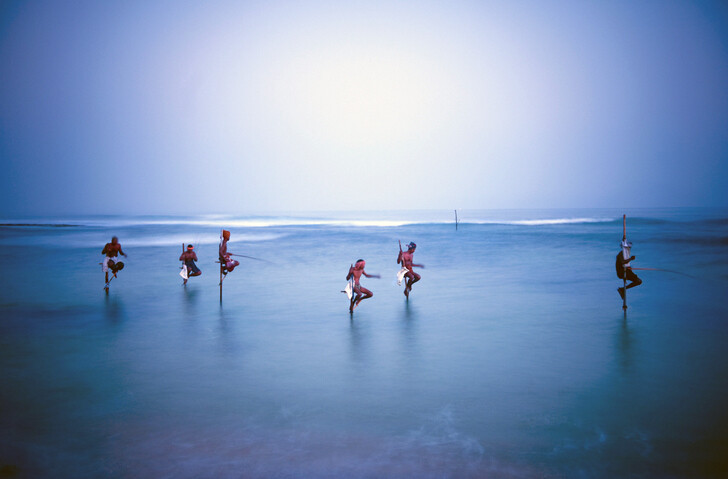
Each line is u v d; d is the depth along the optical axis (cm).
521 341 852
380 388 624
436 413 541
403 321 1030
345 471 419
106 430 502
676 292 1342
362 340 873
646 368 692
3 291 1437
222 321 1041
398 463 431
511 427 502
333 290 1473
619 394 591
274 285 1573
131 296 1360
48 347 830
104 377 672
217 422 522
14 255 2464
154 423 519
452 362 734
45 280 1667
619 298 1268
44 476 413
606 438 475
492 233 3834
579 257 2286
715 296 1278
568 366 706
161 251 2738
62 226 5622
